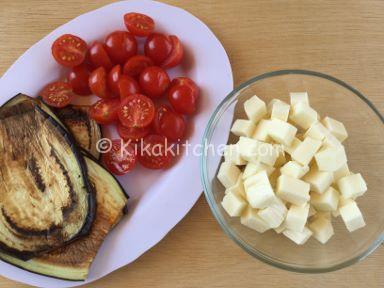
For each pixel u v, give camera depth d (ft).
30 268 0.79
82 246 0.80
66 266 0.79
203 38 0.88
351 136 0.85
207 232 0.83
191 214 0.84
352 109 0.84
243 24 0.91
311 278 0.82
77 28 0.89
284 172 0.75
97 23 0.89
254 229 0.80
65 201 0.79
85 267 0.79
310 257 0.81
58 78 0.89
